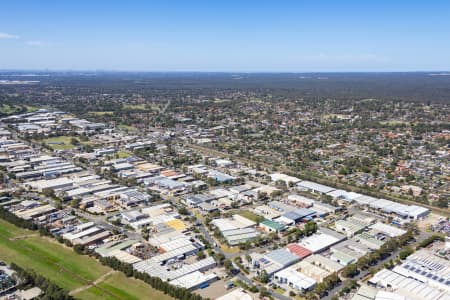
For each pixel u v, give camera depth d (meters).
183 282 114.50
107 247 137.00
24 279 110.50
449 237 151.50
